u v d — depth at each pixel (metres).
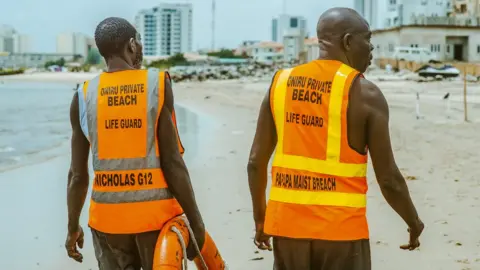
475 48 78.88
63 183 11.80
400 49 71.81
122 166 3.42
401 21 102.38
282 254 3.40
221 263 3.88
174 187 3.45
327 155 3.29
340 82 3.28
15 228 8.12
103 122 3.44
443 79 54.38
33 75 149.00
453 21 80.94
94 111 3.47
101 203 3.46
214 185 10.73
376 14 124.81
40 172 13.21
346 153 3.29
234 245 6.88
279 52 158.38
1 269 6.32
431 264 6.05
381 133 3.25
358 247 3.30
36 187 11.34
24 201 9.98
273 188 3.43
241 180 11.27
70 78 134.00
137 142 3.41
